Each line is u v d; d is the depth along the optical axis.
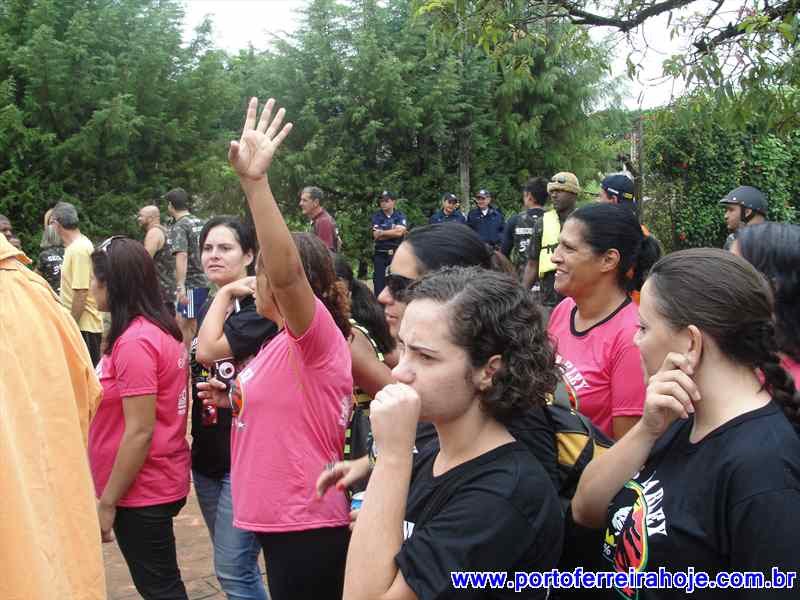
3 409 1.98
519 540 1.58
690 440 1.69
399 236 13.12
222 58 17.22
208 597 4.05
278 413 2.54
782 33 4.60
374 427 1.68
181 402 3.28
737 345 1.63
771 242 2.04
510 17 6.05
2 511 1.93
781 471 1.50
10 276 2.18
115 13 15.31
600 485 1.84
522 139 18.16
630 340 2.67
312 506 2.54
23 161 14.71
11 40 14.62
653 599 1.65
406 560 1.57
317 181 17.36
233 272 3.46
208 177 16.05
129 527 3.20
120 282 3.17
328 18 17.92
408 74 17.86
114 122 14.53
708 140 11.09
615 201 5.84
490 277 1.73
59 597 2.07
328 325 2.51
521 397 1.67
